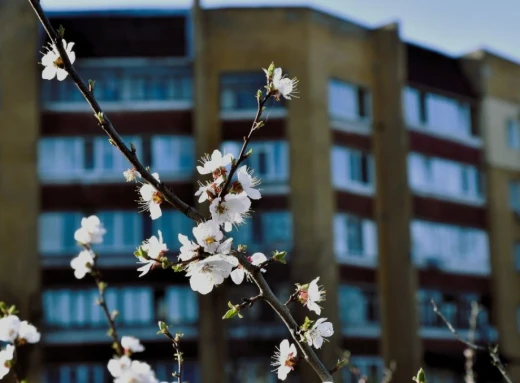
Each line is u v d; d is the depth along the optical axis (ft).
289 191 110.73
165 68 112.88
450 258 122.52
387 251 115.65
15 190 107.76
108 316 25.35
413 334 112.88
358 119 117.08
